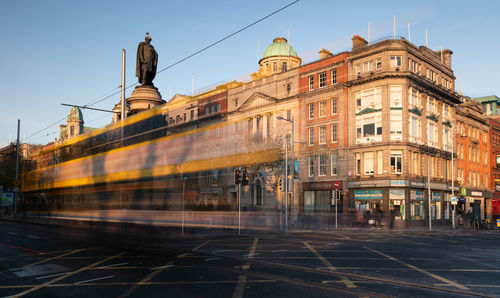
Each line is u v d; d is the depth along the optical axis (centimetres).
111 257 1305
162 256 1323
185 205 1816
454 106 4944
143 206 1797
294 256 1341
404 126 3869
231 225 2267
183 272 1022
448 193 4669
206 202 1995
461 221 4212
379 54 3953
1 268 1120
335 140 4209
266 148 1953
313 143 4328
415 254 1430
